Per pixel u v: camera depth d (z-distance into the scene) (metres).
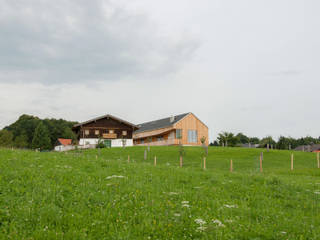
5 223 6.12
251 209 8.71
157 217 7.14
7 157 13.81
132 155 41.03
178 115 70.69
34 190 8.41
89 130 62.56
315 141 116.62
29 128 124.00
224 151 44.72
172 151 44.66
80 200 8.04
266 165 31.75
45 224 6.24
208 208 8.33
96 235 5.90
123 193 9.17
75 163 14.46
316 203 9.94
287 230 6.77
